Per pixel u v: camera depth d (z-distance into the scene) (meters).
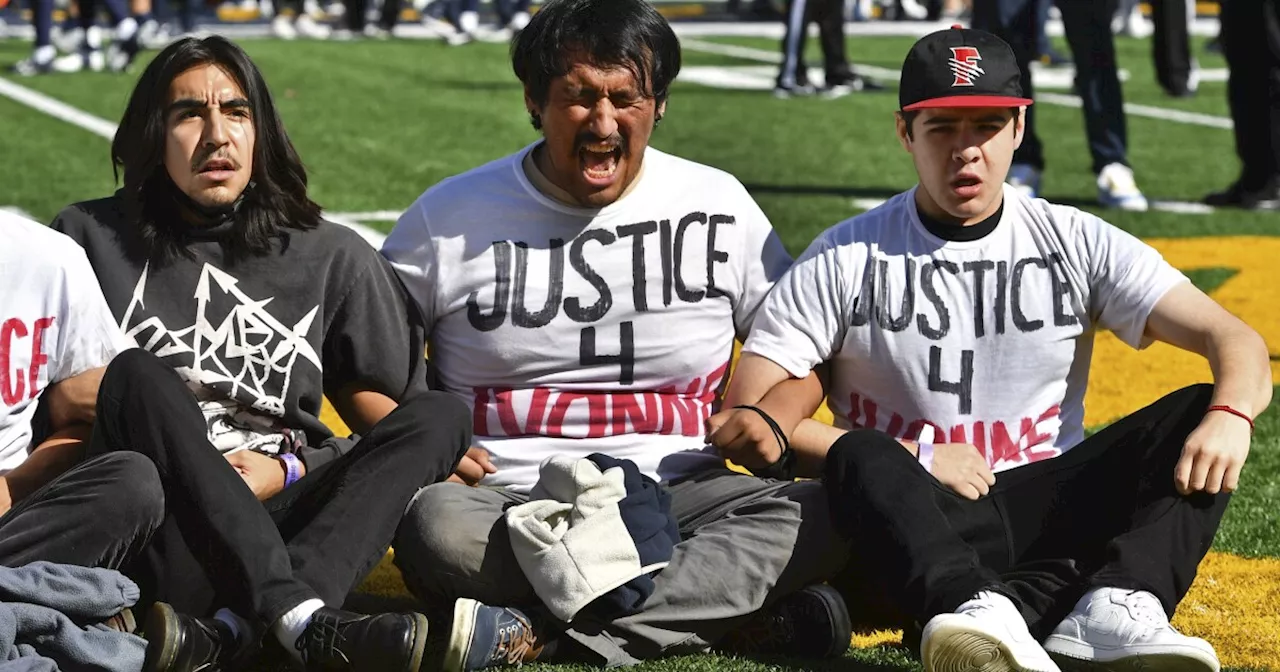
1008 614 2.97
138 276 3.49
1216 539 4.07
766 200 8.80
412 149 10.56
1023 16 8.27
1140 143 11.31
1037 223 3.63
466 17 19.20
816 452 3.53
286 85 14.19
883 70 16.05
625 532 3.15
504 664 3.14
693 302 3.66
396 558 3.34
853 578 3.45
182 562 3.17
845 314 3.63
